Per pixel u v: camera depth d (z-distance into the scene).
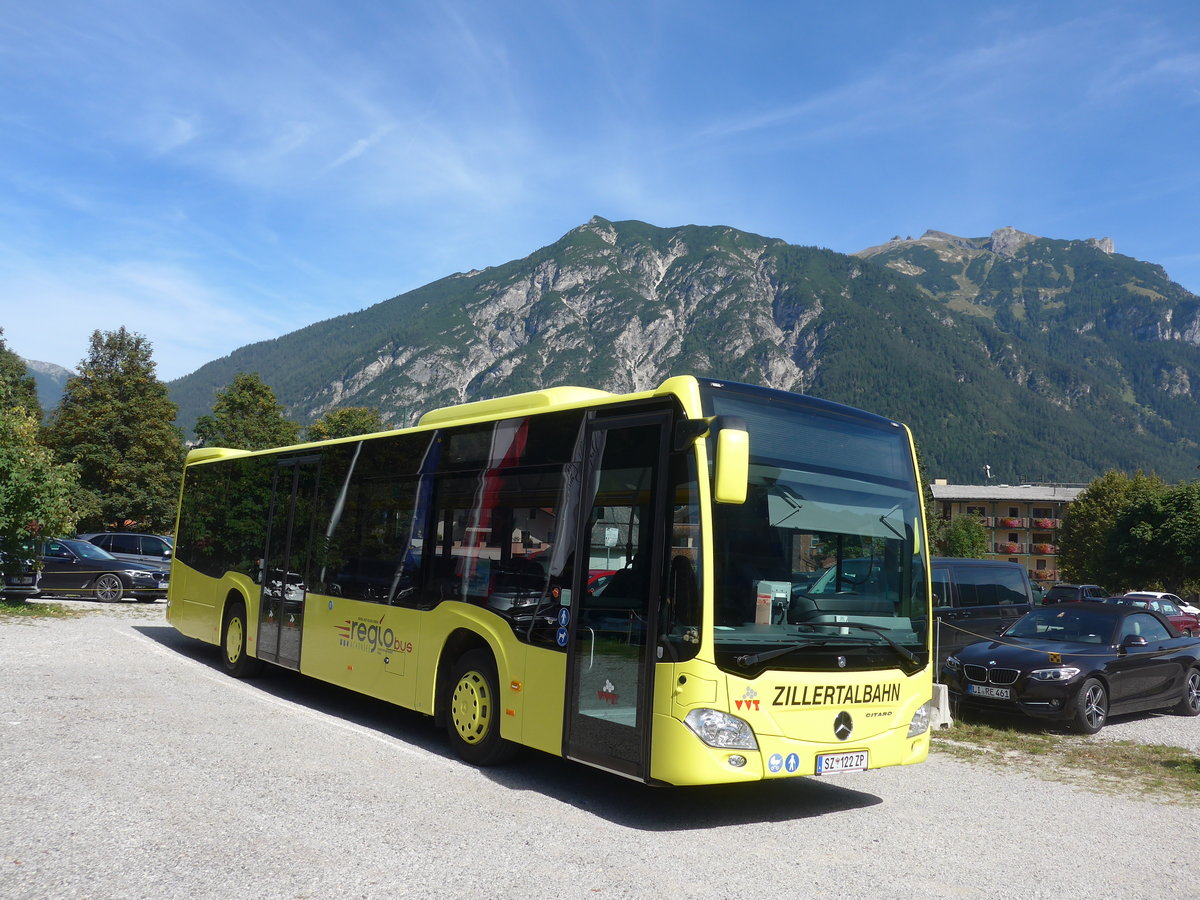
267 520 12.91
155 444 45.94
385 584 9.97
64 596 24.19
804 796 8.15
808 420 7.52
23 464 20.02
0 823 5.88
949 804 8.11
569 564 7.63
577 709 7.31
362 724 10.23
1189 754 10.96
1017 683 12.60
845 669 7.13
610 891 5.30
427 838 6.11
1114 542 70.75
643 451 7.17
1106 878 6.11
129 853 5.46
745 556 6.83
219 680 12.70
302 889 5.04
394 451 10.32
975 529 104.81
